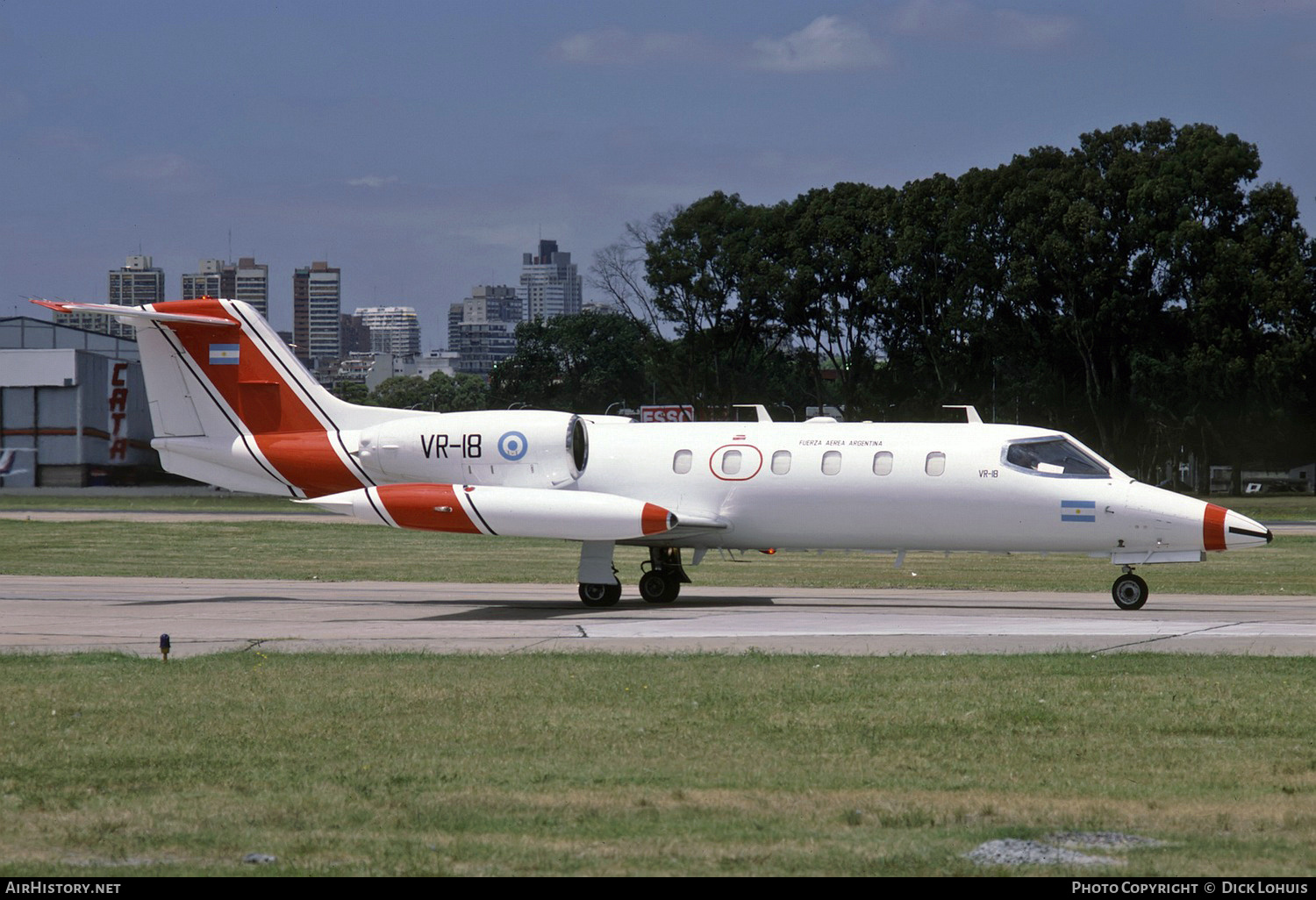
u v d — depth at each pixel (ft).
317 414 275.39
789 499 251.80
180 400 279.28
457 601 270.87
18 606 253.85
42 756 116.37
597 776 108.17
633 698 140.77
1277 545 458.91
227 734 124.98
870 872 82.53
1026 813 95.91
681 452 258.37
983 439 247.70
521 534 243.19
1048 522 242.58
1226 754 114.62
